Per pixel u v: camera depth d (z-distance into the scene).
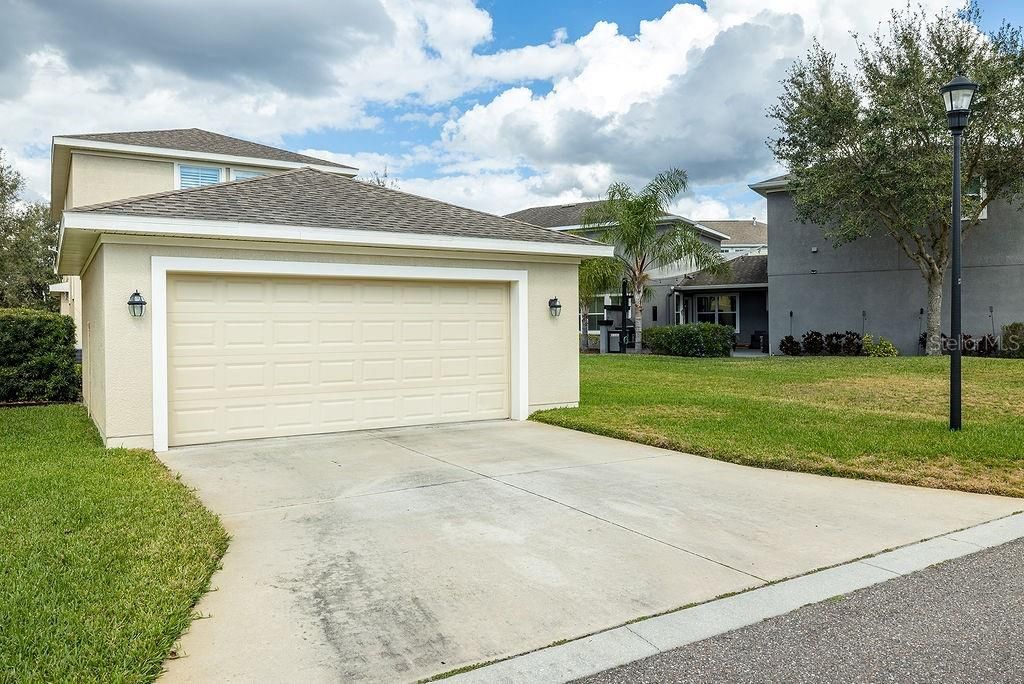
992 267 19.36
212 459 7.64
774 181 22.80
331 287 9.31
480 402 10.55
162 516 5.16
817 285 22.30
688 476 6.89
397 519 5.42
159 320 8.11
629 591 4.01
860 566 4.43
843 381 14.56
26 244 31.91
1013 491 6.14
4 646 3.11
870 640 3.41
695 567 4.39
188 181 18.03
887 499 6.03
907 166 17.67
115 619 3.41
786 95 19.94
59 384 13.01
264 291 8.87
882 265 21.16
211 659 3.19
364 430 9.59
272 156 19.05
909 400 11.67
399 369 9.85
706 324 22.34
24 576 3.91
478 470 7.14
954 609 3.77
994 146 17.62
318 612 3.71
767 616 3.69
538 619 3.64
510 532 5.09
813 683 3.00
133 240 7.96
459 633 3.48
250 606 3.79
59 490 5.86
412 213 10.31
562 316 11.11
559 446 8.48
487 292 10.60
